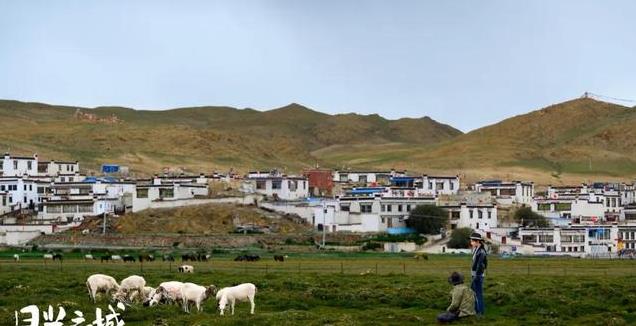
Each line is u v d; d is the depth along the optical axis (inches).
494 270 4453.7
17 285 3053.6
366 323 2176.4
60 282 3154.5
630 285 2918.3
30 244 7716.5
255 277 3484.3
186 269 4065.0
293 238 7731.3
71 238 7741.1
